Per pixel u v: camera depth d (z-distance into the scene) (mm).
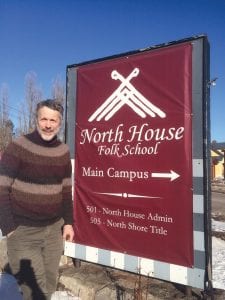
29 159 3459
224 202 18797
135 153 4637
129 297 4094
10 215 3387
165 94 4422
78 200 5160
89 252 5020
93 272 4871
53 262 3709
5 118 35594
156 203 4441
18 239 3539
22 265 3549
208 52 4227
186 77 4270
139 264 4562
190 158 4211
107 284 4441
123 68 4801
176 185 4301
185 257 4203
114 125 4852
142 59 4633
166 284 4402
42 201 3510
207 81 4172
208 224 4059
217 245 6758
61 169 3598
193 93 4223
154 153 4480
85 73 5195
